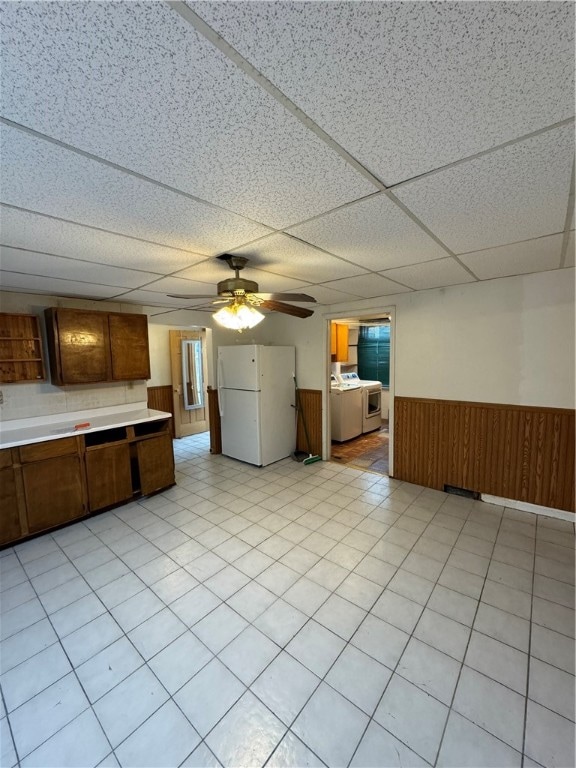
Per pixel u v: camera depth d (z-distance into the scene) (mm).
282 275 2678
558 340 2789
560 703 1450
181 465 4547
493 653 1688
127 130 908
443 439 3463
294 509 3217
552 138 975
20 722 1415
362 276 2746
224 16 601
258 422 4324
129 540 2732
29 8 566
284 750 1308
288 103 829
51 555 2543
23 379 3111
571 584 2148
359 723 1392
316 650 1722
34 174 1115
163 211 1427
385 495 3467
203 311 4766
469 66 729
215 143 980
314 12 600
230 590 2150
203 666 1646
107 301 3693
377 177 1192
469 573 2266
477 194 1326
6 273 2389
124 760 1284
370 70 735
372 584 2182
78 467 2994
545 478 2943
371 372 7062
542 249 2068
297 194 1304
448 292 3281
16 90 750
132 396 3959
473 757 1274
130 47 658
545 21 618
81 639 1807
